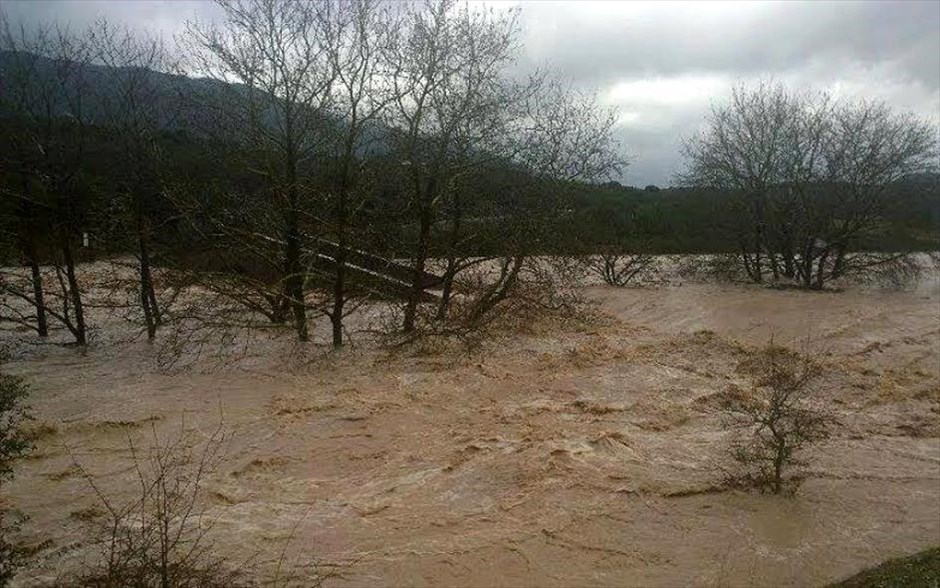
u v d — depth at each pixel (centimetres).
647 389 1420
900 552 854
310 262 1695
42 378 1405
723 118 3067
